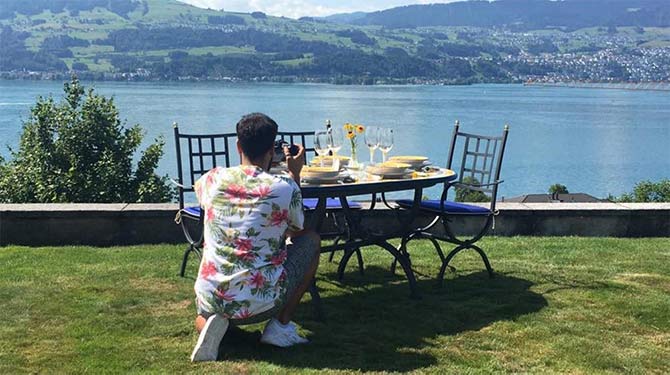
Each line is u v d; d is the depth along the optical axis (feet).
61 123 44.06
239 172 11.89
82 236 20.42
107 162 42.57
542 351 12.40
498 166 16.63
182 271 16.87
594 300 15.29
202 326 11.94
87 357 11.85
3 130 196.85
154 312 14.17
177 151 16.72
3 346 12.27
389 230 21.58
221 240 11.73
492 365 11.76
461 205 17.34
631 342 12.89
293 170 13.34
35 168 42.16
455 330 13.42
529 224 22.15
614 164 272.72
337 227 19.72
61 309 14.28
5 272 17.04
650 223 22.09
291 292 12.26
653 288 16.24
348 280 17.04
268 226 11.69
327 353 12.19
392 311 14.57
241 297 11.54
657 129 396.37
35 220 20.27
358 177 15.44
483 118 390.83
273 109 357.20
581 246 20.59
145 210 20.39
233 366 11.55
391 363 11.79
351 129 17.11
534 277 17.20
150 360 11.76
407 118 354.95
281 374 11.24
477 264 18.53
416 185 15.29
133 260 18.39
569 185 226.38
